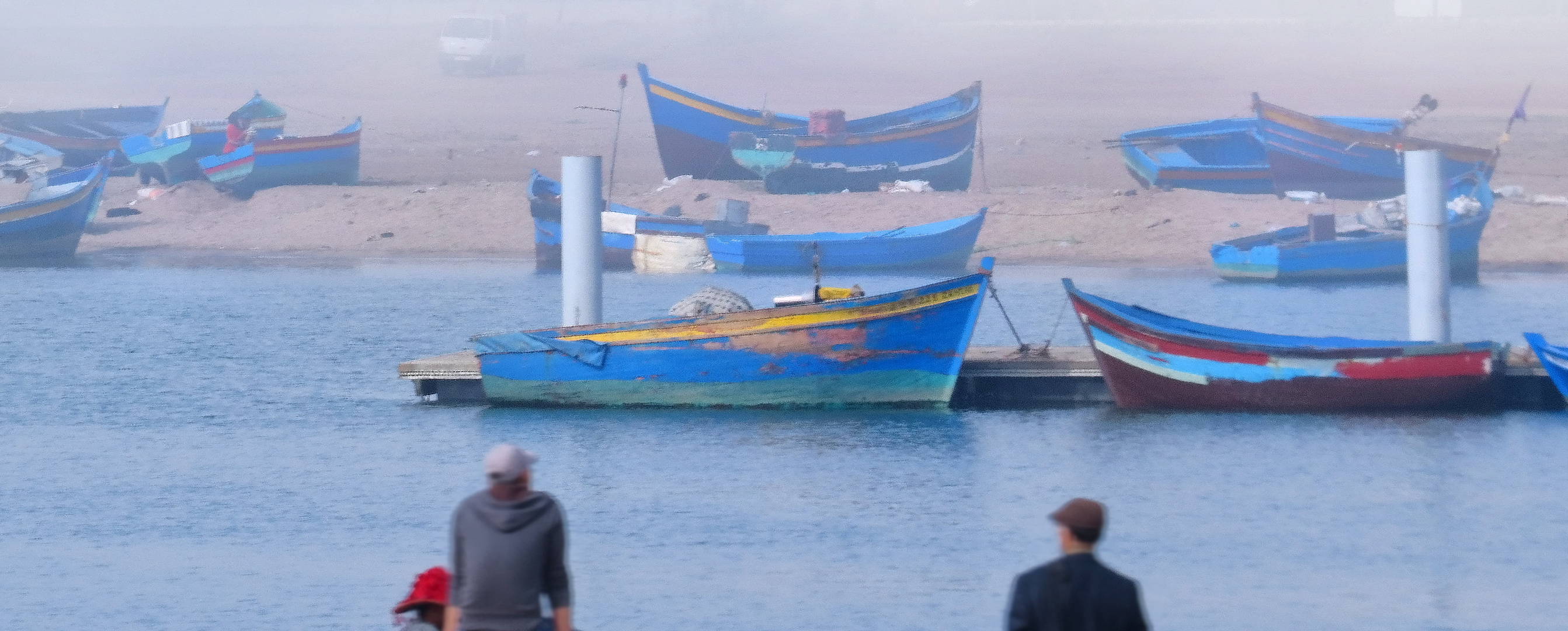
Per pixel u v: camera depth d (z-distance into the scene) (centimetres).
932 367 7662
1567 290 12838
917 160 17362
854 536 5725
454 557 2825
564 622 2836
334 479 6725
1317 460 6775
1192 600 4988
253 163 17850
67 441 7581
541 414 7869
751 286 13688
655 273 14788
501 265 15475
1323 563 5375
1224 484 6412
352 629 4762
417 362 8356
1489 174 15762
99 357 10188
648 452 7019
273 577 5297
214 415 8138
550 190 15425
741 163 16825
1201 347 7581
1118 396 7762
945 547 5578
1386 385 7588
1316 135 15800
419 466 6931
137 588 5197
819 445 7125
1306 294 12812
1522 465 6644
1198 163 17112
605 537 5738
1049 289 13338
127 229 17438
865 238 14412
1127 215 15900
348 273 14900
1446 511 5988
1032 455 6919
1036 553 5500
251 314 12169
